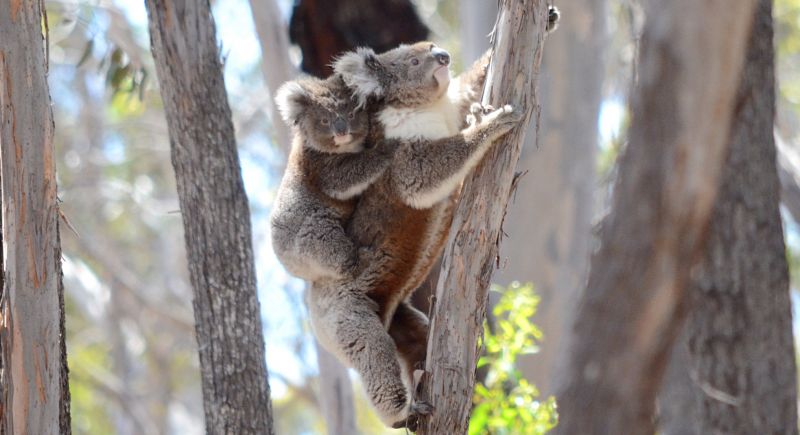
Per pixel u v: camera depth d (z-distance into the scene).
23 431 9.32
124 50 18.00
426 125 10.85
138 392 36.38
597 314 10.79
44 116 9.43
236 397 12.22
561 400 10.95
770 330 14.48
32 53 9.38
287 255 11.53
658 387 10.76
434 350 9.37
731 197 14.55
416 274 11.30
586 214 22.50
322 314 11.28
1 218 10.05
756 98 14.52
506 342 12.08
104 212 35.09
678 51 10.37
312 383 32.16
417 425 9.72
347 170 11.16
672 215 10.44
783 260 14.66
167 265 36.44
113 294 32.62
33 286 9.37
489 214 9.27
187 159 12.59
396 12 19.19
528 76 9.28
